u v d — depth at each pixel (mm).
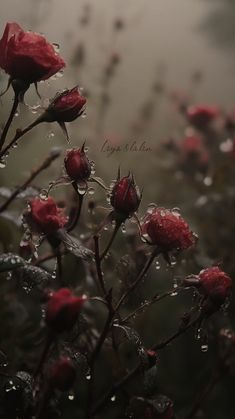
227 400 1413
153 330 1498
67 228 888
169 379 1438
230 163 1711
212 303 862
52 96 874
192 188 1769
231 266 1555
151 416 874
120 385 901
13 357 1064
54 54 829
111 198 864
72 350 857
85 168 861
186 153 1782
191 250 1152
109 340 978
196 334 875
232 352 1081
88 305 1090
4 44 830
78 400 1225
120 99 1801
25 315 1123
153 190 1810
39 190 1006
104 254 875
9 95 913
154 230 863
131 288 881
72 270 1086
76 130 1533
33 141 1392
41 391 837
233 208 1581
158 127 1988
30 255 918
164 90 1995
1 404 852
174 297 1570
